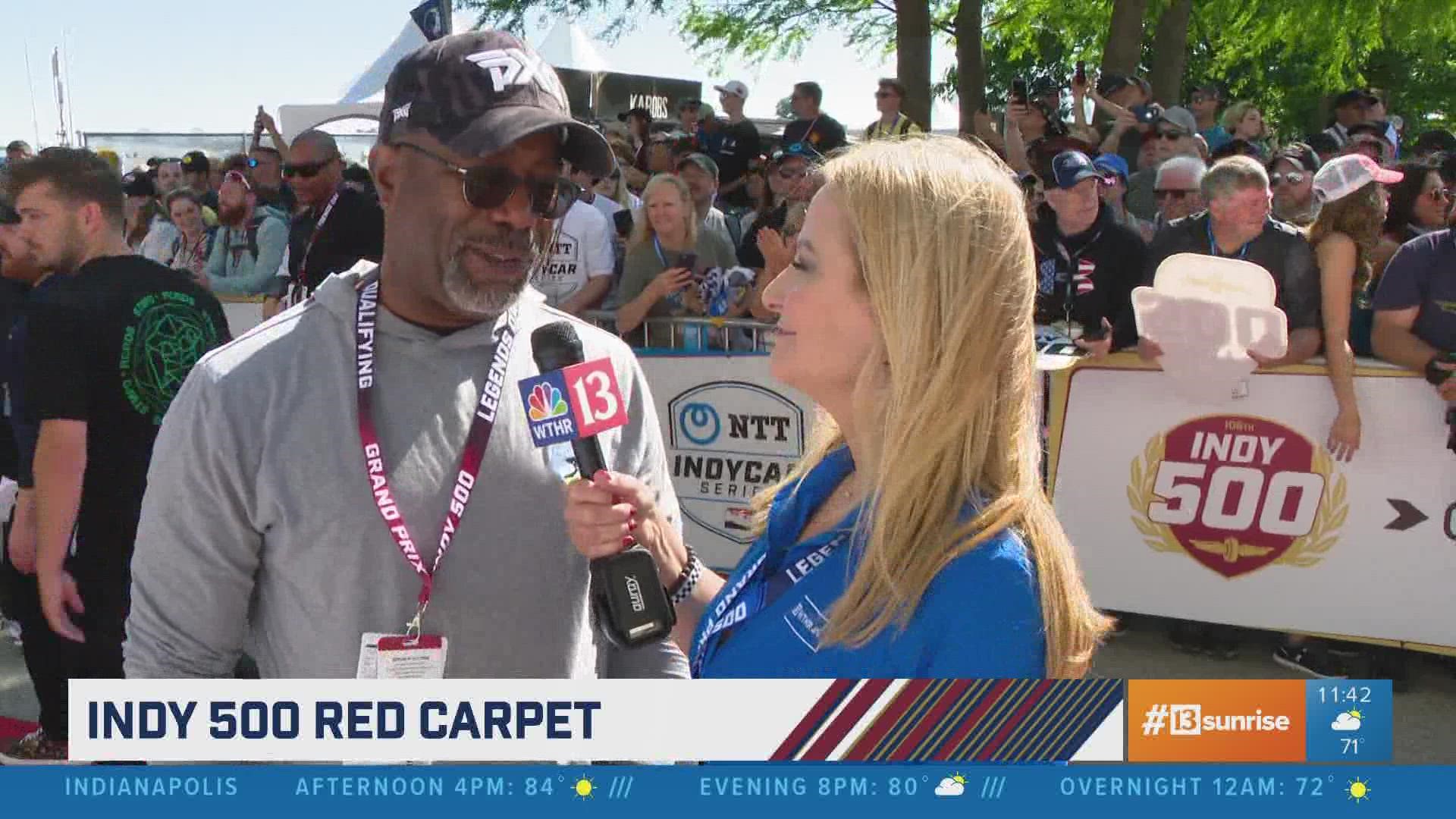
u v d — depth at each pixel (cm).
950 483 134
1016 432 136
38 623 362
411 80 175
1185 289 446
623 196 821
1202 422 465
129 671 180
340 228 509
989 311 133
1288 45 1927
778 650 146
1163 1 1398
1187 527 472
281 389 175
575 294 602
